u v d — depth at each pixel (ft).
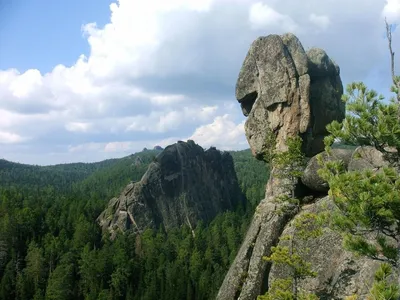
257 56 110.83
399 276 46.55
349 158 89.10
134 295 317.01
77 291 323.16
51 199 515.09
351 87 49.47
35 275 319.27
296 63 105.29
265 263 92.22
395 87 50.57
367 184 44.52
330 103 107.24
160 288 311.27
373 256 48.42
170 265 337.93
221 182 499.51
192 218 436.35
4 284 304.09
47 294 292.61
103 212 444.96
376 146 49.11
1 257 344.69
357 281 73.15
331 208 82.38
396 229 47.85
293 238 87.40
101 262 329.11
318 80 107.55
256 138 108.99
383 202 43.50
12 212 411.54
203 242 382.83
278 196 95.50
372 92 48.47
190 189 455.63
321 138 105.60
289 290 81.15
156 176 442.91
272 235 94.02
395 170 50.08
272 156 99.60
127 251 364.17
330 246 81.00
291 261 77.56
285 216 95.50
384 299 41.34
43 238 375.45
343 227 48.03
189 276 327.26
